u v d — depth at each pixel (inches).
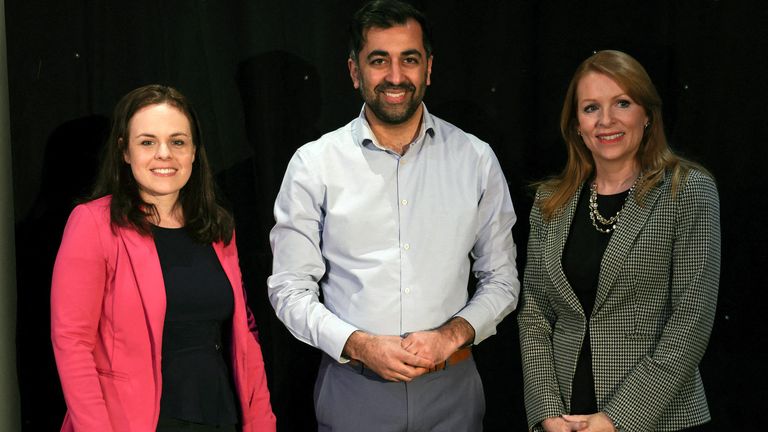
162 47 104.1
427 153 93.7
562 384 89.3
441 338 86.1
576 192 91.6
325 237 92.2
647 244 83.9
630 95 86.2
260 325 109.6
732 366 110.3
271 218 108.2
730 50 107.8
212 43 105.0
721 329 110.0
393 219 91.3
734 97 108.3
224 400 83.7
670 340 82.1
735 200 109.0
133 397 79.4
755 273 109.3
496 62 109.9
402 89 89.0
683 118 109.3
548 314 93.7
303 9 106.4
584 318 88.0
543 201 93.2
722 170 109.0
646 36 109.0
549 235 91.5
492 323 90.6
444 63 109.7
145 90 84.0
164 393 81.4
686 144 109.5
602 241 87.9
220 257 87.2
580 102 88.9
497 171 94.6
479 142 95.3
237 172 107.3
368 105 91.2
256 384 90.8
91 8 102.3
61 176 103.2
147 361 80.0
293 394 111.2
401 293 90.0
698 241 82.3
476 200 92.7
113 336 80.1
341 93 108.2
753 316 109.7
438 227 91.5
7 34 101.1
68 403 77.0
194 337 83.0
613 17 109.3
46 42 101.8
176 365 81.9
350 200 91.2
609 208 88.8
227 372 86.3
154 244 82.7
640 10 108.9
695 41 108.3
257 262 108.7
